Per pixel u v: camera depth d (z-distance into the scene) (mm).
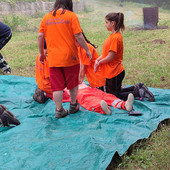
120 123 3461
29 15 17312
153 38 10484
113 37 3898
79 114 3846
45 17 3422
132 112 3717
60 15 3322
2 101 4406
